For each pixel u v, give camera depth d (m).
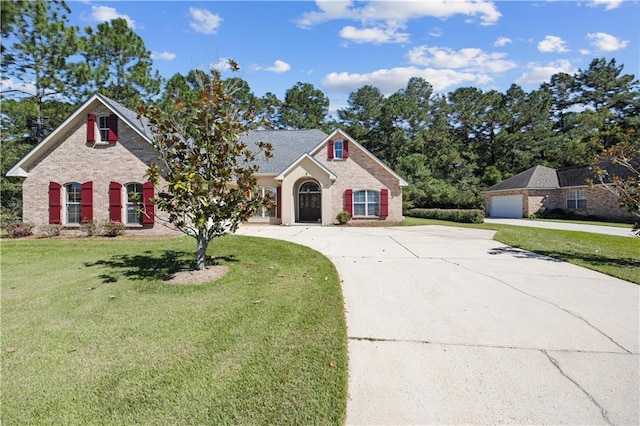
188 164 7.13
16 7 7.62
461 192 32.84
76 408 2.93
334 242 12.60
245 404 2.96
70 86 19.50
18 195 22.64
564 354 3.92
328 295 6.01
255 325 4.67
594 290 6.41
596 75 42.69
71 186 15.32
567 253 10.05
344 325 4.67
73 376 3.44
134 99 23.83
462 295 6.11
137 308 5.41
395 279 7.20
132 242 12.34
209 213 6.99
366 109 41.62
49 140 15.01
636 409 2.94
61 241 12.71
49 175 15.14
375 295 6.12
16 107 11.82
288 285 6.70
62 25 16.39
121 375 3.44
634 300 5.83
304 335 4.34
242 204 7.37
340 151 21.31
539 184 28.88
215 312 5.19
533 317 5.04
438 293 6.23
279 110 45.41
